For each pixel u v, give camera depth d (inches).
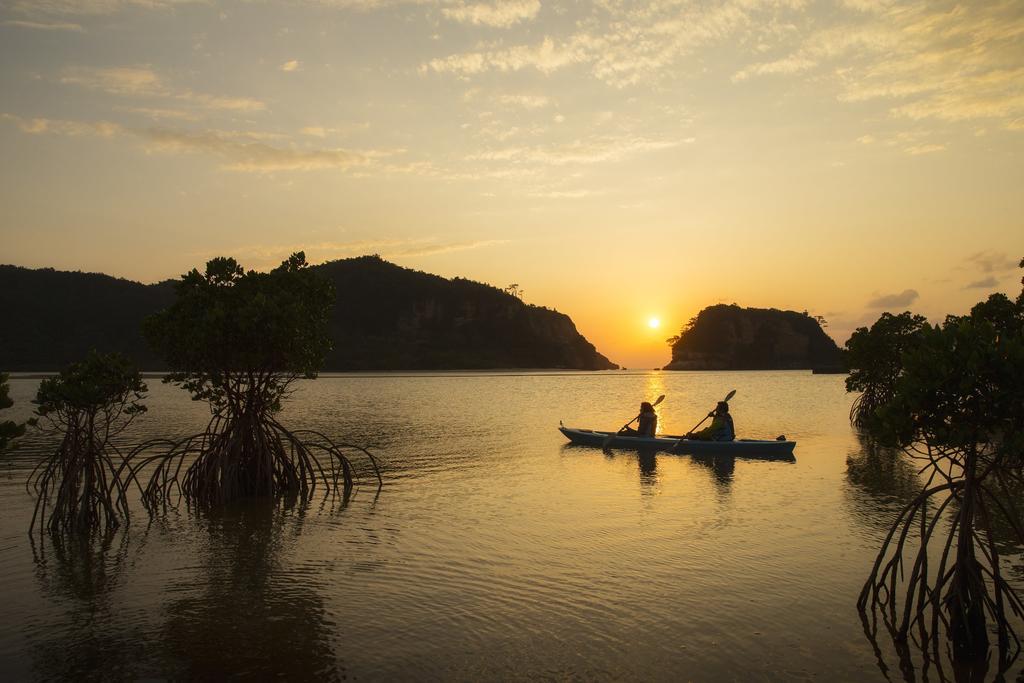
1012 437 325.7
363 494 745.0
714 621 381.7
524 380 5634.8
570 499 711.7
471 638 359.9
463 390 3644.2
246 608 404.5
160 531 589.0
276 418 1740.9
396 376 6766.7
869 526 590.6
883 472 875.4
